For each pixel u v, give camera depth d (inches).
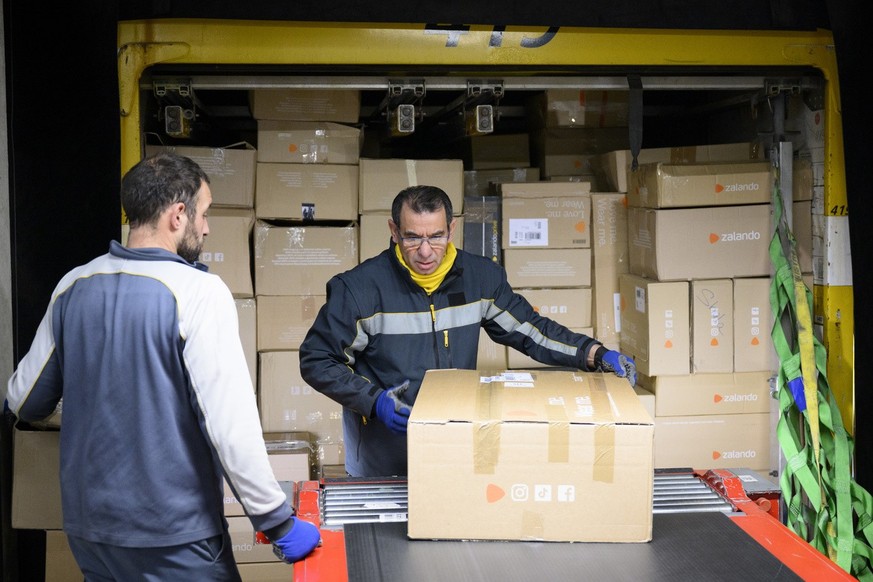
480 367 145.9
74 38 113.9
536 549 73.3
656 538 75.6
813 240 139.3
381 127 175.2
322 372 99.7
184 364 77.2
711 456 138.6
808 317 131.8
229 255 137.4
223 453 75.4
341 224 148.0
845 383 136.4
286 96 140.0
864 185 129.3
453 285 106.1
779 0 127.0
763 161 135.3
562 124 155.0
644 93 167.6
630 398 80.9
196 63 118.8
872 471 133.6
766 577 67.7
